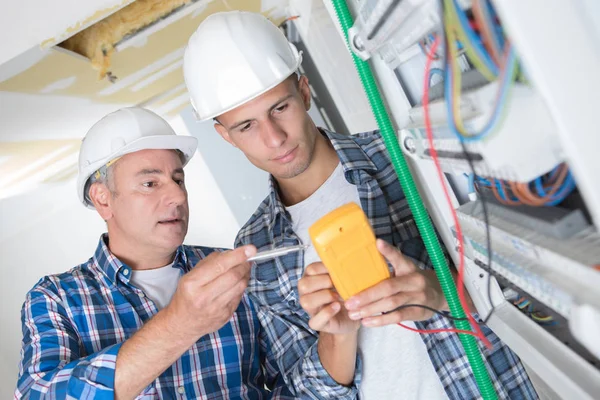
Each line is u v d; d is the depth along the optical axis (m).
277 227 1.44
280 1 2.19
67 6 1.16
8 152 2.19
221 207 4.37
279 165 1.25
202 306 1.02
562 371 0.65
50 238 4.16
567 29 0.40
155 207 1.39
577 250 0.51
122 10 1.51
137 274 1.49
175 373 1.38
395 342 1.31
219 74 1.18
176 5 1.56
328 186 1.38
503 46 0.48
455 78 0.53
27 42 1.20
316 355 1.28
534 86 0.42
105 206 1.47
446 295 0.90
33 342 1.29
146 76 2.12
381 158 1.39
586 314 0.47
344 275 0.89
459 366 1.23
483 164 0.58
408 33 0.65
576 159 0.42
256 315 1.55
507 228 0.65
